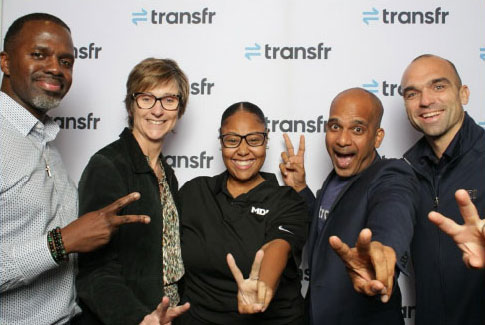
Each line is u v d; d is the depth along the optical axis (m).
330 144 1.60
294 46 2.01
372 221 1.13
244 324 1.43
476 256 0.86
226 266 1.43
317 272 1.47
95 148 2.04
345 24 2.00
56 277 1.30
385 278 0.85
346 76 2.00
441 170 1.57
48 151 1.38
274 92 2.01
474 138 1.57
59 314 1.30
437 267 1.53
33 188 1.24
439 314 1.53
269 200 1.53
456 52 1.97
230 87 2.02
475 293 1.47
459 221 1.49
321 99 2.00
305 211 1.54
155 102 1.54
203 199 1.57
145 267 1.34
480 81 1.97
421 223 1.58
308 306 1.62
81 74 2.05
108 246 1.29
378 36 1.99
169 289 1.46
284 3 2.01
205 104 2.03
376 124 1.58
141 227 1.35
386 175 1.39
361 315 1.39
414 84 1.61
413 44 1.98
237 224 1.48
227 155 1.57
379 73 1.99
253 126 1.56
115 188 1.32
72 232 1.16
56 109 2.04
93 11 2.04
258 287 1.04
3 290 1.17
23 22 1.35
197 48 2.03
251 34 2.02
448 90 1.58
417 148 1.70
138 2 2.04
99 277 1.23
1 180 1.19
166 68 1.56
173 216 1.55
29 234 1.23
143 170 1.42
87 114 2.04
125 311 1.14
